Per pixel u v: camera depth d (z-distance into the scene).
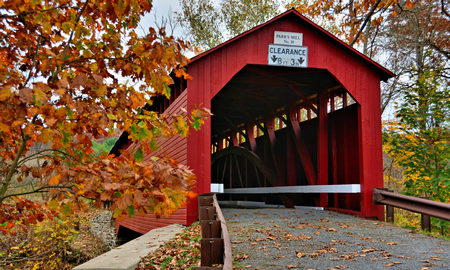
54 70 2.83
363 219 7.82
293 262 4.38
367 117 8.73
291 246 5.18
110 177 2.50
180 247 5.66
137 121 3.14
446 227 8.03
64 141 2.87
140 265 4.93
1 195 2.84
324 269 4.07
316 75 9.57
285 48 8.66
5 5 2.71
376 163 8.59
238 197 16.61
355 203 8.91
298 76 9.77
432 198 8.80
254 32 8.58
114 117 2.91
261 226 6.75
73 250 12.91
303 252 4.85
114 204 2.53
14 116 2.11
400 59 14.07
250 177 15.23
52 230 10.55
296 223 7.12
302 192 10.41
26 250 9.98
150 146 3.01
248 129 14.33
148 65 2.92
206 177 8.08
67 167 2.67
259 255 4.71
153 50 2.77
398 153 9.42
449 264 4.23
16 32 3.14
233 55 8.45
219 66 8.34
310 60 8.71
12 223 3.66
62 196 2.74
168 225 8.84
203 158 8.11
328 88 9.97
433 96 9.03
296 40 8.71
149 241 6.43
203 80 8.21
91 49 3.10
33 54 3.26
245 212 9.20
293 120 11.16
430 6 12.72
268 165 12.94
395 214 13.02
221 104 12.79
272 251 4.91
